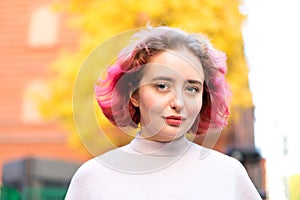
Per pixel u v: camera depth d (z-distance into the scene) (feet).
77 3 35.55
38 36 58.85
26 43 59.06
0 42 59.57
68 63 36.47
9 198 26.30
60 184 29.40
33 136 56.90
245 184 6.88
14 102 58.23
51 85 37.32
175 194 6.59
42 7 59.31
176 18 31.19
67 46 58.03
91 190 6.77
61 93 36.91
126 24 33.27
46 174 28.89
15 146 57.41
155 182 6.65
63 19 58.59
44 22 59.00
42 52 58.49
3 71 58.95
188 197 6.59
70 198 6.93
